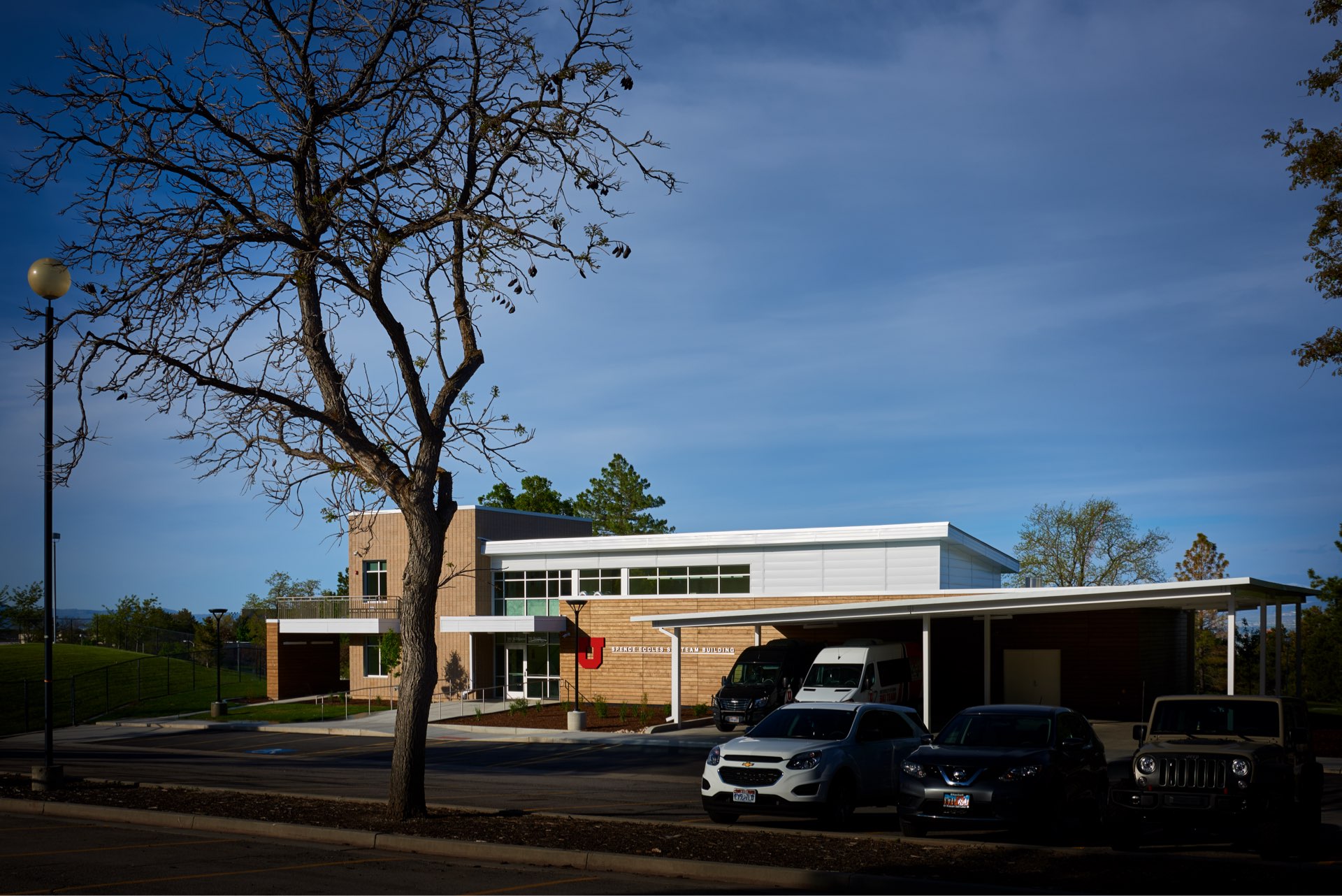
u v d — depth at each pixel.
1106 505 58.50
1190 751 11.98
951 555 41.12
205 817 14.10
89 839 13.10
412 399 14.07
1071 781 13.59
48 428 15.83
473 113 13.96
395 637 46.78
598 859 11.22
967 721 14.46
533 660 45.72
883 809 16.70
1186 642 40.91
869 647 30.80
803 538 41.34
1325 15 25.03
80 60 13.23
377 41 14.01
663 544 43.91
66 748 32.81
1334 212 24.86
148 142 13.56
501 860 11.66
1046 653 35.56
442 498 14.59
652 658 41.50
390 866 11.19
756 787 14.16
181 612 89.69
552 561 46.41
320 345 14.21
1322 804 17.16
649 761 25.78
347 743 32.56
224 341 13.84
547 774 22.89
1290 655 44.16
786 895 9.95
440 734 33.75
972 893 9.75
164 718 43.06
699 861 10.88
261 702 48.94
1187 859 11.12
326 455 14.25
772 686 31.78
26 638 79.75
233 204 13.84
